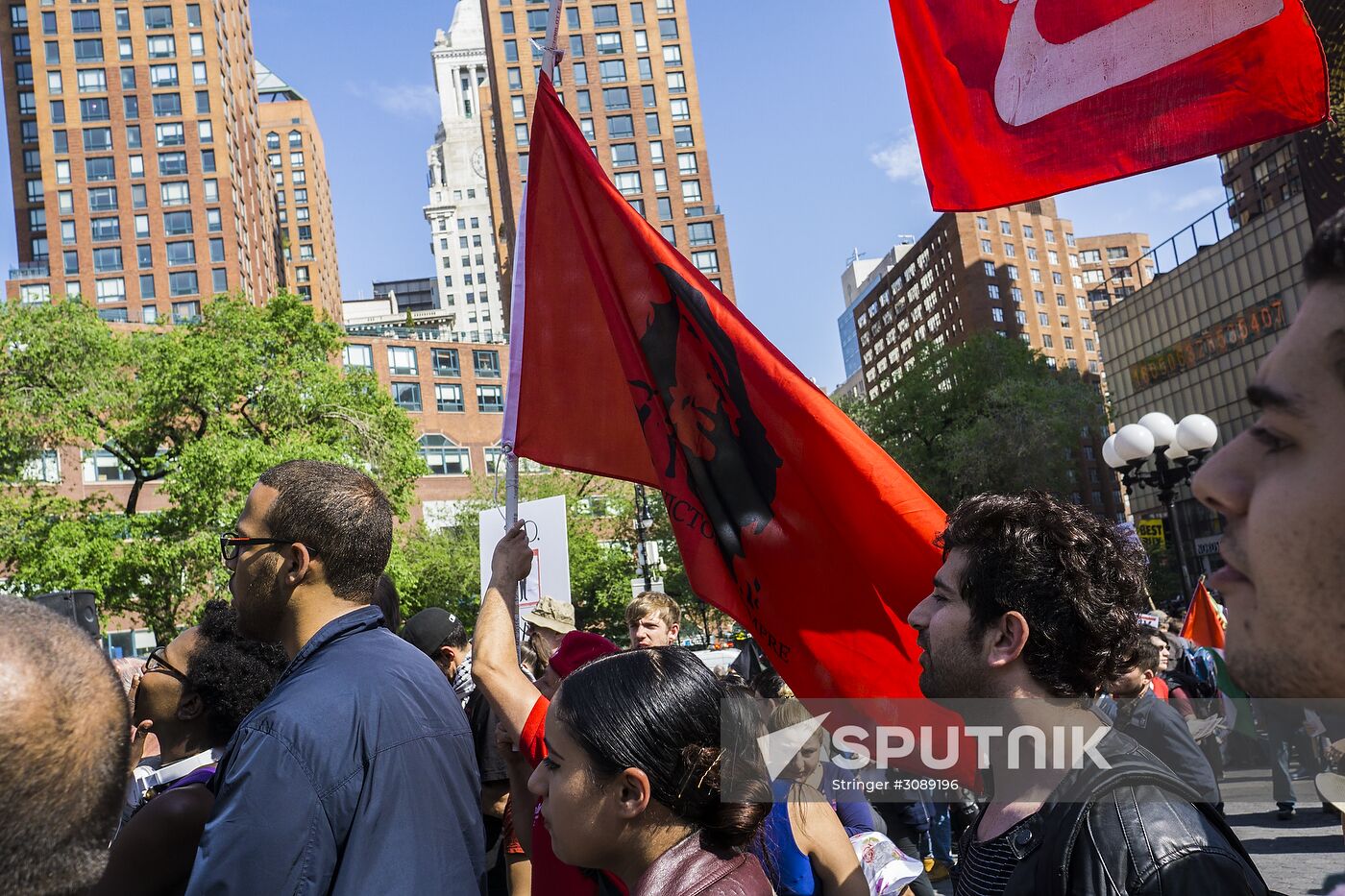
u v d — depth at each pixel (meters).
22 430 24.03
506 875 4.15
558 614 4.73
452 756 2.26
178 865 2.30
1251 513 0.86
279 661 2.98
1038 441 36.66
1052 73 2.46
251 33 91.38
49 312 24.67
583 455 3.36
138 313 71.94
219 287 73.12
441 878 2.11
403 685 2.24
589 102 79.62
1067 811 1.41
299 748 2.02
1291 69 2.05
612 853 1.68
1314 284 0.84
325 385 26.50
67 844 0.93
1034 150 2.49
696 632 36.00
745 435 2.96
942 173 2.67
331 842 2.01
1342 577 0.80
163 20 74.81
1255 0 2.09
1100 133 2.39
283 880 1.95
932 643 1.69
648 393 3.16
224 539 2.42
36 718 0.90
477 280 179.88
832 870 2.33
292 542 2.36
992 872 1.54
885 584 2.73
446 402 68.25
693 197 80.94
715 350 3.04
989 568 1.59
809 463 2.83
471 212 182.00
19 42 78.75
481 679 2.73
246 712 2.88
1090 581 1.54
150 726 2.93
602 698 1.68
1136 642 1.58
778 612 2.84
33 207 77.62
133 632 50.88
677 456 3.06
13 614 0.99
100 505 26.36
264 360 26.53
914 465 40.94
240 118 82.38
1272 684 0.85
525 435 3.44
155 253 72.69
